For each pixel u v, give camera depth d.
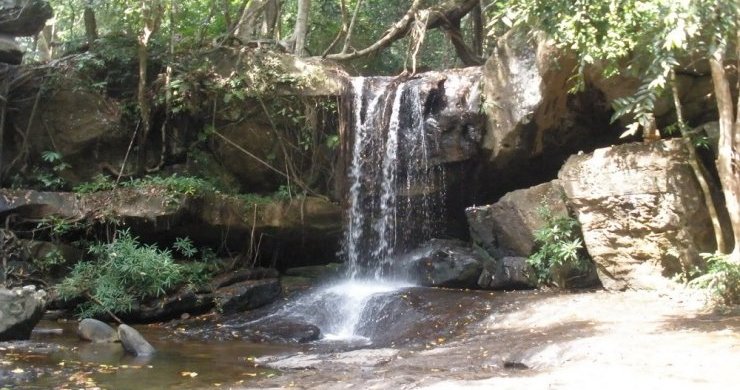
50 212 12.06
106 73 13.70
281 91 13.61
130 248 11.50
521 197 11.41
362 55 16.59
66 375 7.03
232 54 13.81
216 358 8.33
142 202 12.12
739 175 9.14
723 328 7.52
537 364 6.96
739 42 8.89
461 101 12.78
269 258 13.97
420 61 20.89
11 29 13.49
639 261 10.16
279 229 13.38
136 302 11.23
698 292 9.35
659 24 7.22
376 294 11.17
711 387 5.44
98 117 13.39
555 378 6.05
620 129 11.73
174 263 11.95
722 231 9.99
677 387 5.48
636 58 8.41
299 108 13.68
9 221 11.88
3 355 7.84
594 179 10.36
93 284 11.34
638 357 6.58
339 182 13.53
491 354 7.54
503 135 12.00
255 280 12.59
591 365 6.50
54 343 8.98
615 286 10.40
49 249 11.90
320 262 14.42
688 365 6.19
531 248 11.29
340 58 16.31
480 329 9.19
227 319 11.24
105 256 11.74
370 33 19.64
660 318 8.34
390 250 13.30
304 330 10.33
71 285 11.32
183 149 13.77
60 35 21.12
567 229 10.86
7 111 13.27
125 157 13.34
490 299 10.43
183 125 13.78
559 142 12.21
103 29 16.80
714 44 7.04
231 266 12.91
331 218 13.56
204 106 13.73
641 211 9.98
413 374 6.73
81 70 13.45
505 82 12.03
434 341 9.05
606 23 8.04
